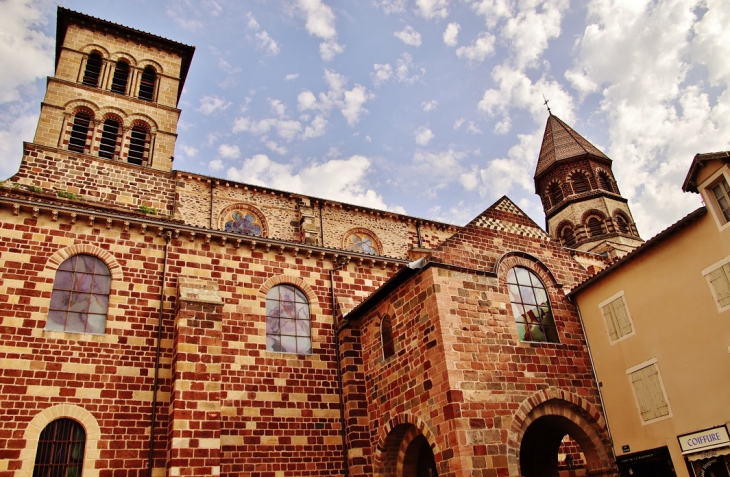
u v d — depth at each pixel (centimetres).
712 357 1736
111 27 3388
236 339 2134
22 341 1792
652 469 1864
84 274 2000
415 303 2005
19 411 1695
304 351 2266
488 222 2223
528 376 1941
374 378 2170
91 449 1739
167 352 1992
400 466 2045
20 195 2464
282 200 3262
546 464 2370
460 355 1841
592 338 2156
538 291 2195
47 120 2909
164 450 1836
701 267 1803
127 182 2842
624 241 4253
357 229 3422
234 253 2306
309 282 2416
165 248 2175
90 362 1862
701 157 1775
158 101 3338
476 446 1702
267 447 1997
